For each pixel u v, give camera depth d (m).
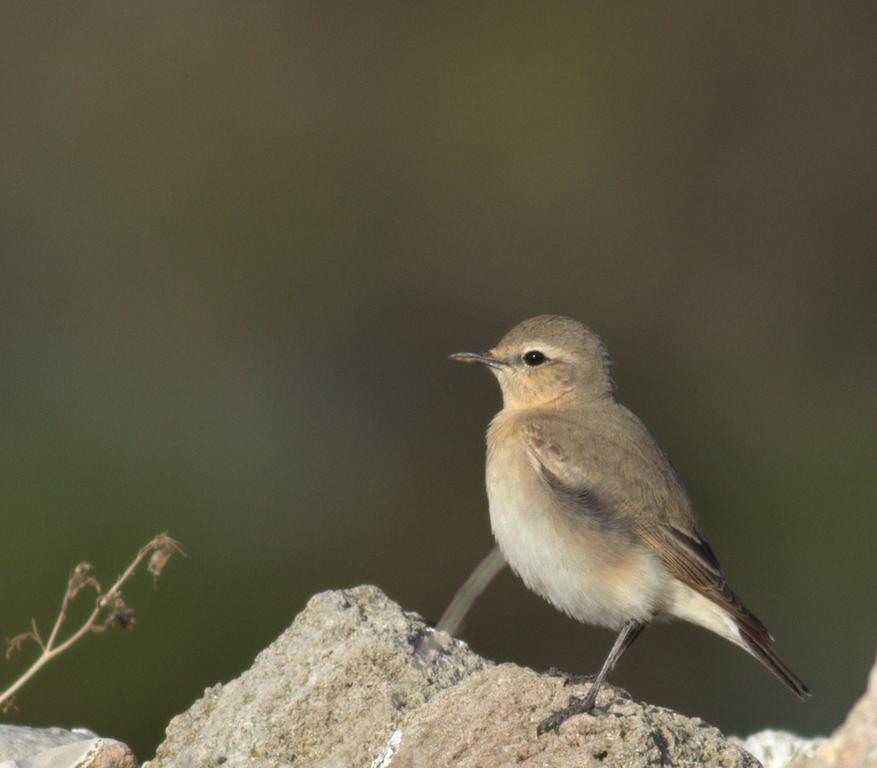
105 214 20.11
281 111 21.58
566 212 21.14
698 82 21.86
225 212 20.47
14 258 19.36
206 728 8.12
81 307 19.12
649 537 8.98
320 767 7.68
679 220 21.16
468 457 18.72
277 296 19.88
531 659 16.75
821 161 21.47
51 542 14.96
